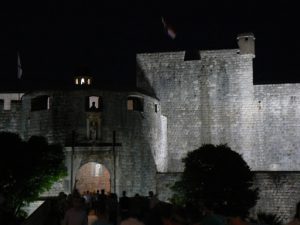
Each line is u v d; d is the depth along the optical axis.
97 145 46.53
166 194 48.53
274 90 56.59
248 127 56.59
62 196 26.38
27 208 42.69
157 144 51.69
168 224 11.65
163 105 58.38
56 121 47.50
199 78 58.31
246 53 57.62
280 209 46.03
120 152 46.94
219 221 12.29
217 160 44.66
